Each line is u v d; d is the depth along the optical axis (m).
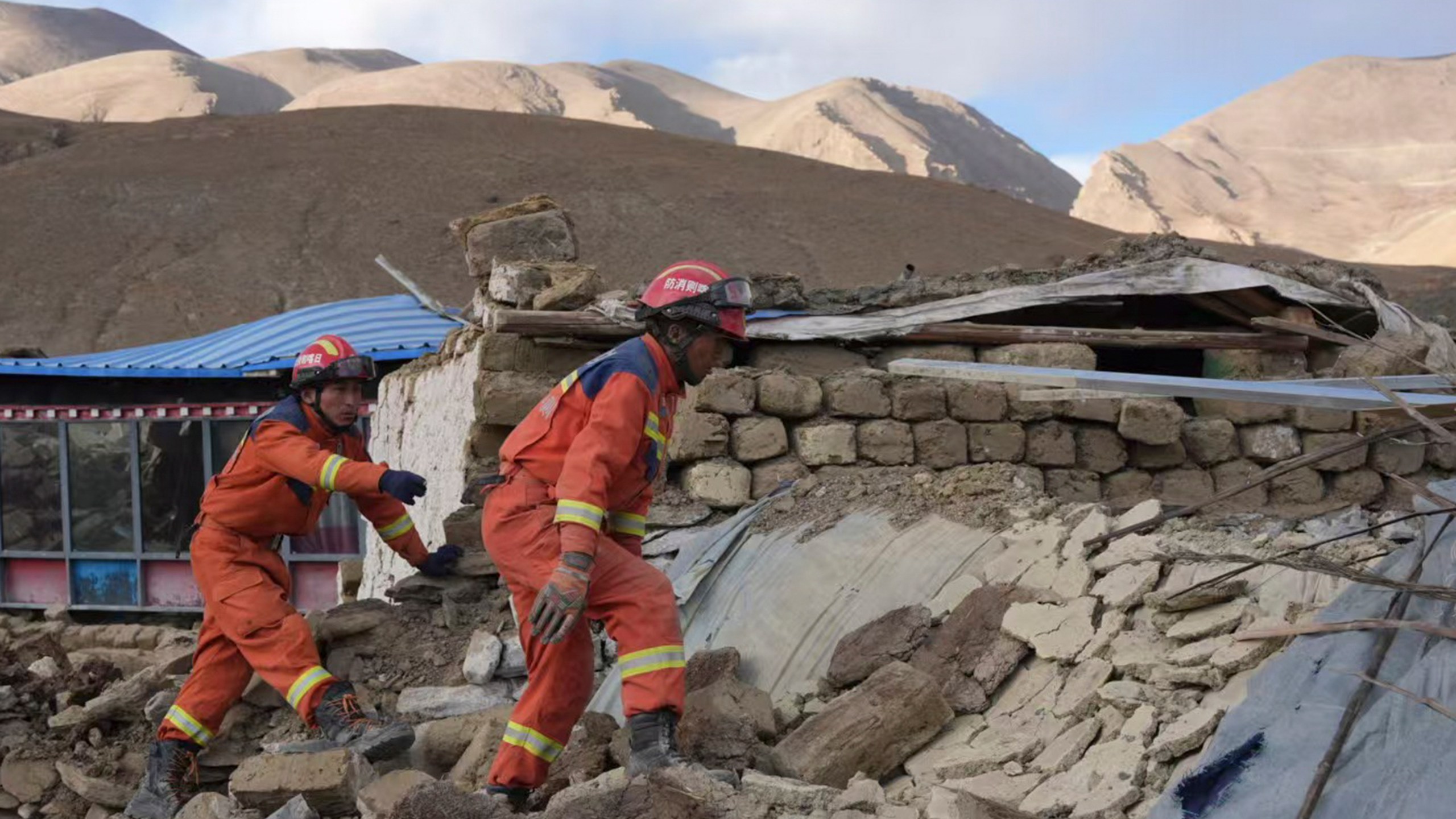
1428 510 4.42
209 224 60.28
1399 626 3.67
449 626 6.11
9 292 51.38
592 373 4.37
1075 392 5.54
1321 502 7.46
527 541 4.37
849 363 7.45
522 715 4.46
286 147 73.31
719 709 4.77
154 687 6.39
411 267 56.81
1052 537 5.46
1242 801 3.59
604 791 4.10
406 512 5.98
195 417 15.00
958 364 5.87
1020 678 4.84
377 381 13.73
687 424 6.72
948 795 4.04
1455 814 3.20
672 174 71.88
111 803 5.99
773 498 6.57
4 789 6.18
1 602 15.55
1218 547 5.14
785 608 5.64
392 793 4.66
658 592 4.30
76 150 72.81
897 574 5.68
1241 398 4.79
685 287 4.41
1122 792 3.87
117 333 48.62
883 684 4.66
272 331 15.74
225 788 5.73
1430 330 7.82
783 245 61.66
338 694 5.20
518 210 7.98
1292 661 3.95
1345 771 3.47
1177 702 4.21
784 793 4.03
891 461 6.93
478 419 6.76
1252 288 7.97
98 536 15.30
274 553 5.51
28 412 15.34
